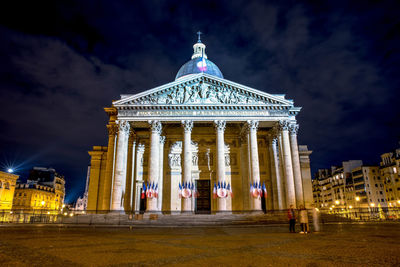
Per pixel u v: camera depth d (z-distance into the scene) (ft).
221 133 180.55
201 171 209.97
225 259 42.42
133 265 38.50
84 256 45.50
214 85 187.93
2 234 86.89
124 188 175.73
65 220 156.76
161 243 63.31
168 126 212.84
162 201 204.44
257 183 172.65
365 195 371.15
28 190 413.18
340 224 134.31
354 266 36.60
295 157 182.39
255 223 142.10
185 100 184.24
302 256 44.32
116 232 97.40
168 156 213.66
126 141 180.55
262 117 184.03
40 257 44.62
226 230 107.14
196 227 126.31
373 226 117.70
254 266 37.22
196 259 42.63
